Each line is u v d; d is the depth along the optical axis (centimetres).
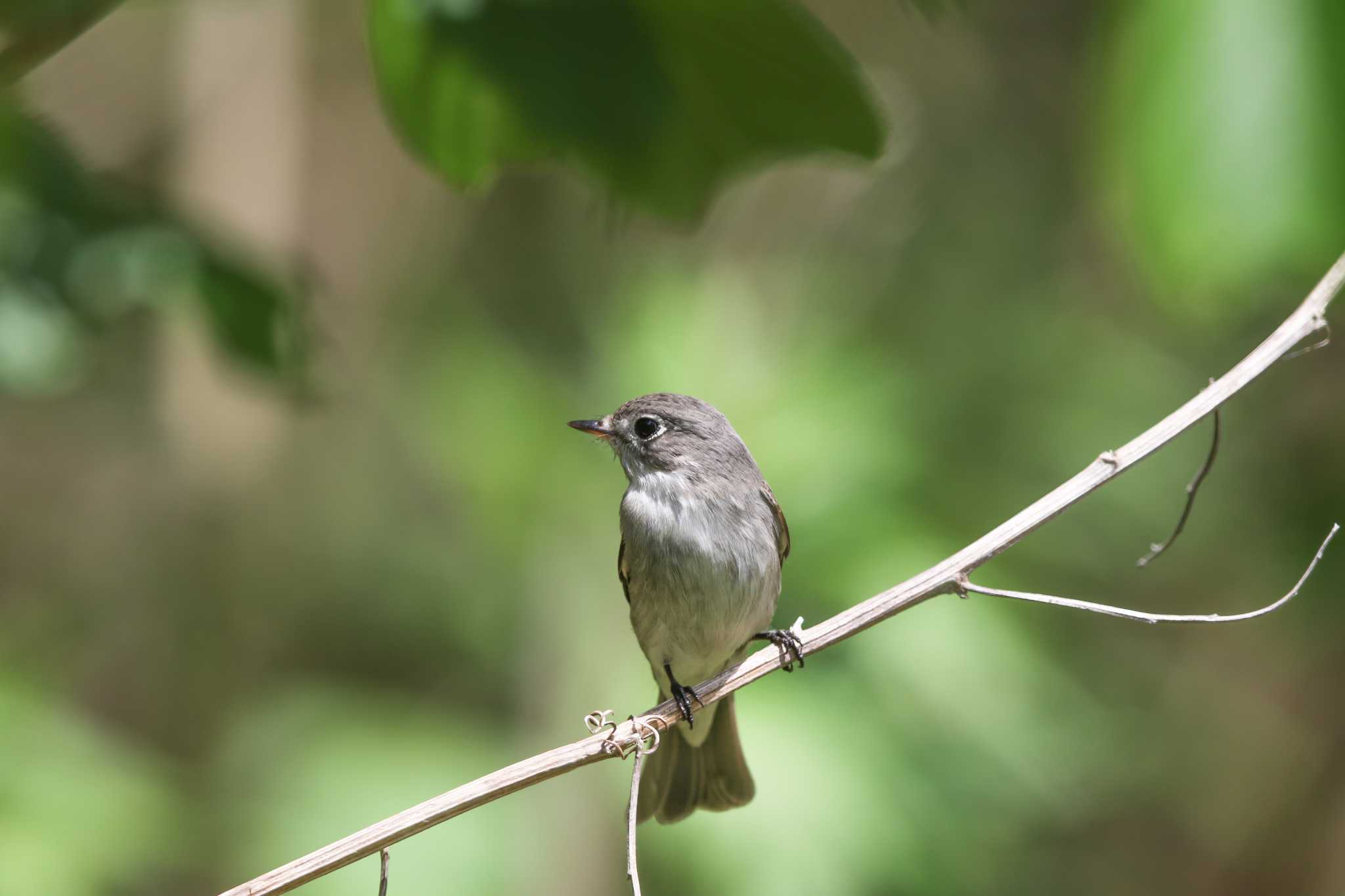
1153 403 1159
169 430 1384
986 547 546
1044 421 1109
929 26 472
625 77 518
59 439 1549
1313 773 1305
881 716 912
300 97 1471
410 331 1441
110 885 984
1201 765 1321
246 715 1226
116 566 1468
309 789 1041
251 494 1352
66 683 1349
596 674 1050
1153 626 1266
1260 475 1207
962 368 1148
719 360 1066
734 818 878
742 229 1313
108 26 1490
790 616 909
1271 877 1316
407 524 1355
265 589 1353
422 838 1020
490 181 548
